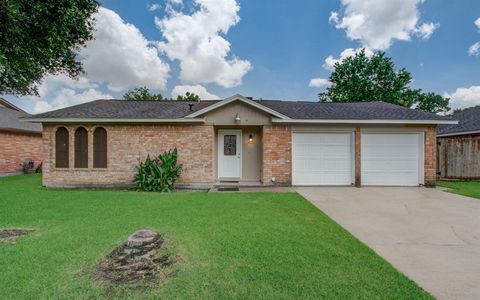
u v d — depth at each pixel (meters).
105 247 3.82
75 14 8.66
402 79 26.67
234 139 11.12
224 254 3.62
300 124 10.12
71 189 9.73
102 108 11.12
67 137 10.16
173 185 9.62
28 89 10.23
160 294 2.66
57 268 3.19
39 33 8.18
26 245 3.90
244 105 10.02
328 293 2.68
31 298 2.60
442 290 2.78
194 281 2.91
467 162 12.28
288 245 3.97
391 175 10.25
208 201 7.25
